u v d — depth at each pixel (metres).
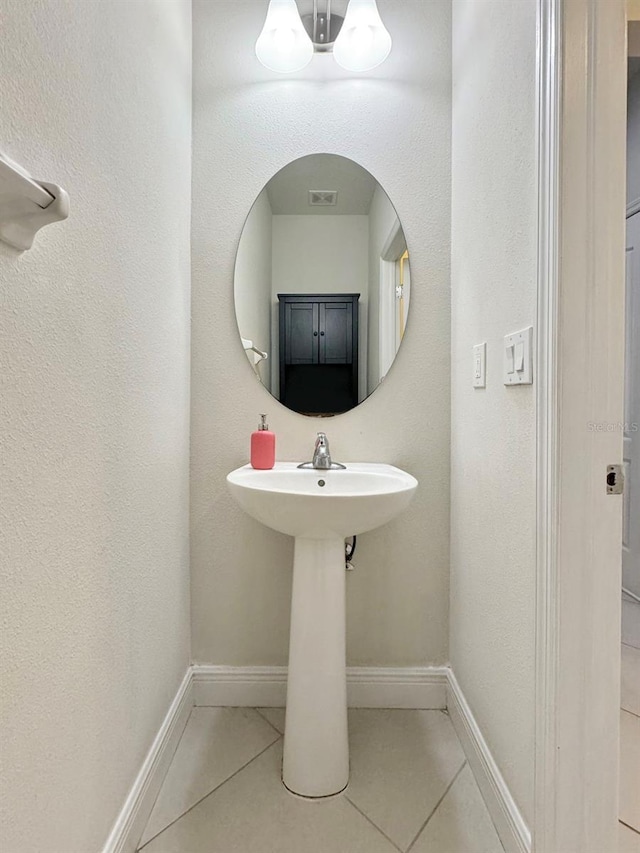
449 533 1.48
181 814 1.08
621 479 0.82
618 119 0.81
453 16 1.45
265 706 1.47
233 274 1.48
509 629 1.01
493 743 1.09
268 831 1.04
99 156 0.84
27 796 0.63
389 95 1.48
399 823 1.06
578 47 0.80
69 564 0.74
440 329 1.49
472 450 1.26
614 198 0.81
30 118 0.63
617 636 0.83
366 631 1.49
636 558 2.19
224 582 1.49
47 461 0.68
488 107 1.15
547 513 0.84
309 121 1.48
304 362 1.50
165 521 1.23
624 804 1.12
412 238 1.49
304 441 1.50
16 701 0.61
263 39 1.39
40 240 0.66
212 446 1.48
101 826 0.85
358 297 1.50
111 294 0.89
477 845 1.01
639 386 2.19
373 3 1.35
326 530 1.10
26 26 0.62
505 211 1.04
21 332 0.62
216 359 1.48
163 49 1.20
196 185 1.48
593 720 0.83
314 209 1.50
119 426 0.93
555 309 0.82
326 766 1.13
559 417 0.82
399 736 1.34
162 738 1.18
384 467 1.41
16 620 0.61
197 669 1.48
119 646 0.93
